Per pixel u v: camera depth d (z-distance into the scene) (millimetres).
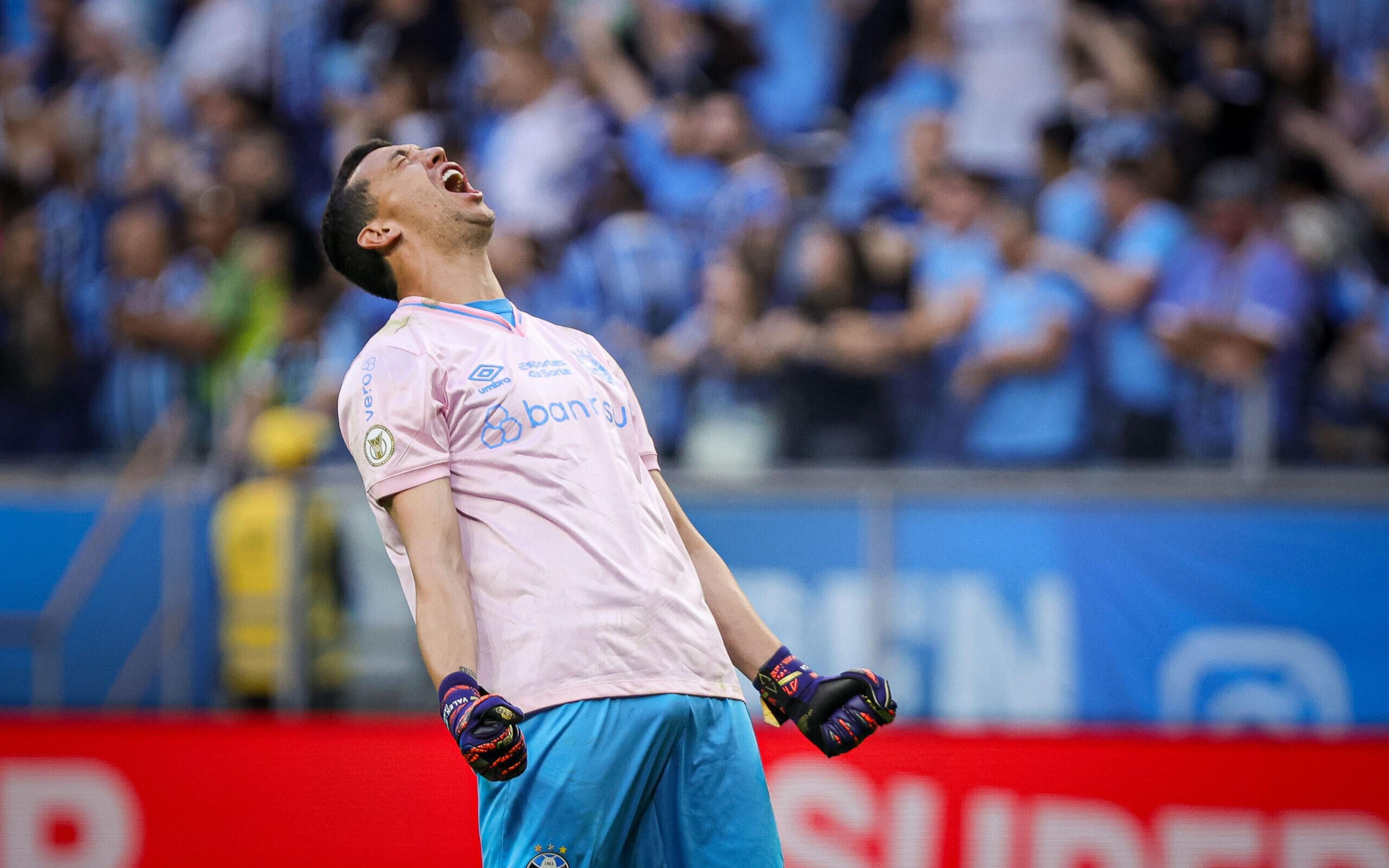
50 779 16594
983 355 21516
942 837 15719
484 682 7785
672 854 7957
